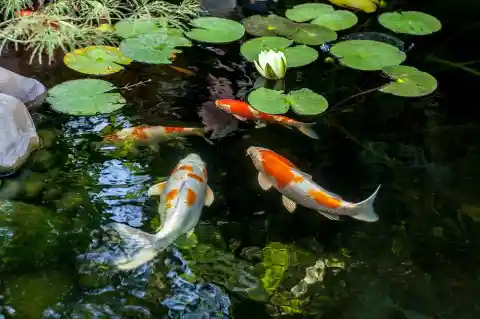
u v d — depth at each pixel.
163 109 2.40
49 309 1.80
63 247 1.93
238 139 2.30
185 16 2.90
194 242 1.97
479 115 2.46
